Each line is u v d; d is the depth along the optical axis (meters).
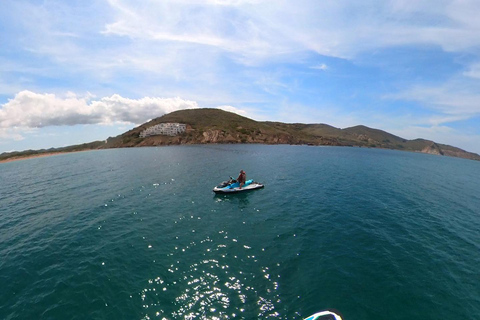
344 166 58.78
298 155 83.56
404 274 14.05
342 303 11.62
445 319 10.85
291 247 16.97
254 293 12.26
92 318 10.89
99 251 16.75
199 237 18.58
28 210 26.70
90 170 54.06
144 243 17.75
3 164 91.62
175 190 33.09
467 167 87.31
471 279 13.81
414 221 22.67
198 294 12.20
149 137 165.62
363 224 21.34
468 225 22.34
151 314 10.98
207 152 91.69
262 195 30.30
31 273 14.45
